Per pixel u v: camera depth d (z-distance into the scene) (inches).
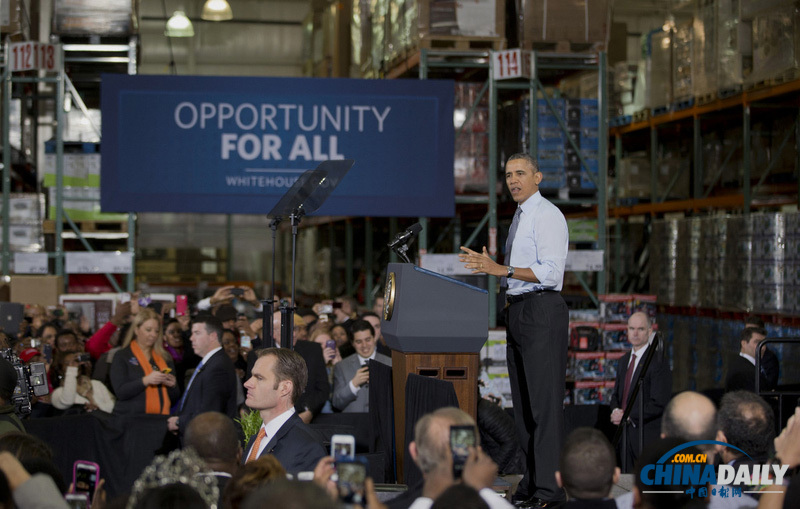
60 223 390.6
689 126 528.4
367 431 246.7
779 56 382.6
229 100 361.7
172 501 97.6
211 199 362.0
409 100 365.7
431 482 112.7
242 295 327.6
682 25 479.8
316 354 256.8
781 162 438.9
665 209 515.8
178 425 244.8
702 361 427.2
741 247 387.9
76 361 296.7
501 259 372.2
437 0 366.6
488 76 405.4
